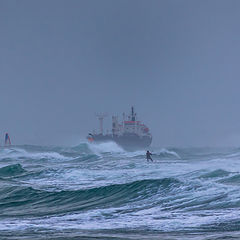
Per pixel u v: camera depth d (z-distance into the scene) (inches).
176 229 2960.1
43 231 2994.6
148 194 4436.5
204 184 4505.4
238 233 2758.4
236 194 3929.6
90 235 2815.0
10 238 2758.4
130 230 2977.4
